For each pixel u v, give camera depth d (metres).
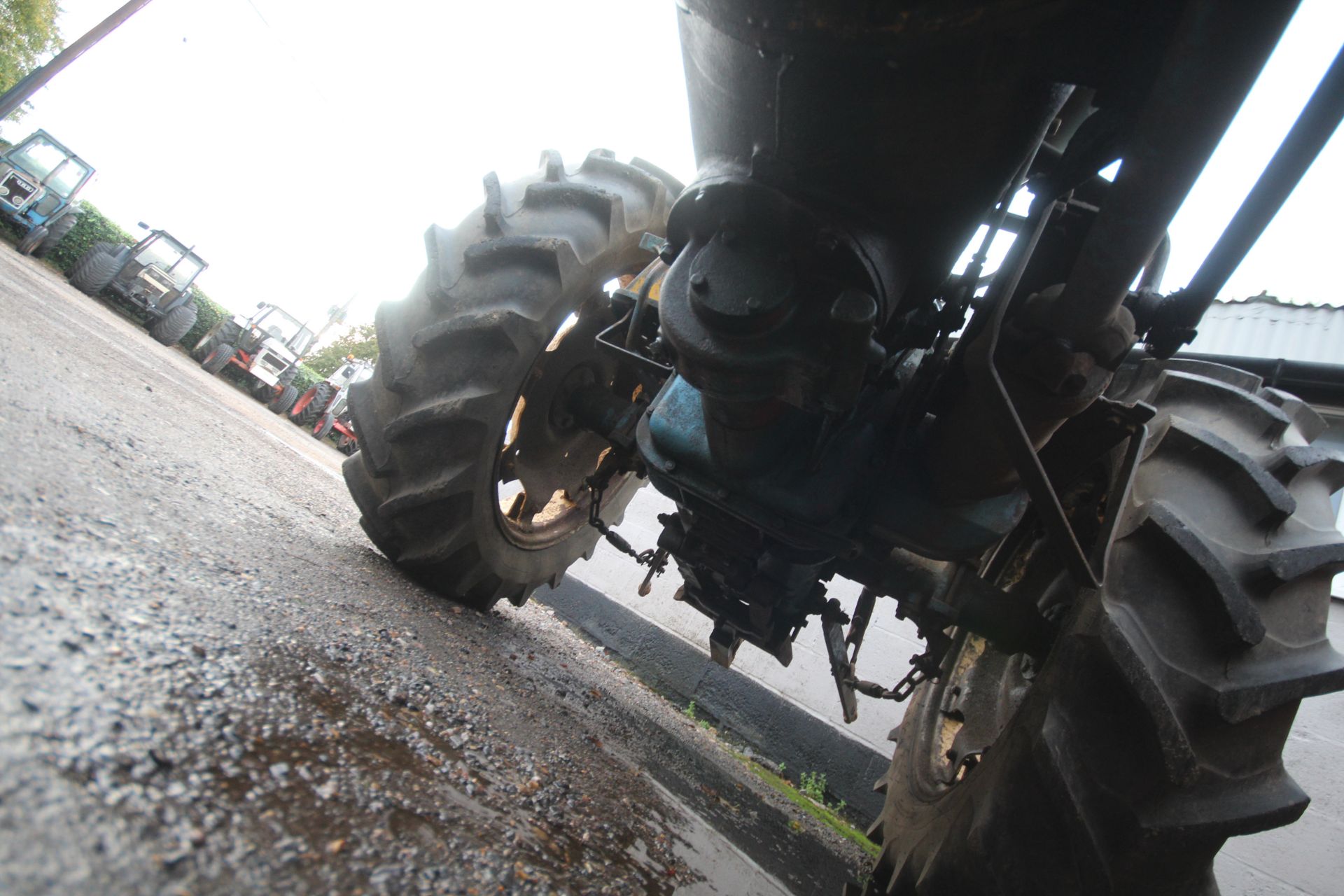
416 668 1.37
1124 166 0.93
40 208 12.61
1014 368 1.15
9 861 0.46
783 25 0.83
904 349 1.50
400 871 0.70
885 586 1.80
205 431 3.16
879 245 1.10
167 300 12.80
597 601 5.65
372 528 2.27
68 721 0.62
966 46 0.84
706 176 1.17
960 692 2.32
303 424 14.23
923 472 1.57
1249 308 4.87
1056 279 1.26
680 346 1.20
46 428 1.41
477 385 2.08
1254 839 3.05
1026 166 1.10
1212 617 1.17
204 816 0.61
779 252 1.13
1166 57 0.81
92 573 0.90
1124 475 1.27
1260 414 1.48
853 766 4.25
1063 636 1.28
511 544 2.56
